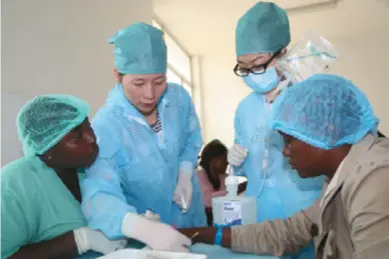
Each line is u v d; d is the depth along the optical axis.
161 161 1.38
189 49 5.18
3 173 1.00
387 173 0.76
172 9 3.90
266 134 1.54
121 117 1.33
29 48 1.86
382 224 0.74
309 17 4.31
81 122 1.04
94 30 2.42
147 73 1.26
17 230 0.94
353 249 0.85
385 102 4.81
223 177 3.09
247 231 1.09
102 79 2.49
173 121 1.49
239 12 4.03
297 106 0.90
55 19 2.06
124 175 1.32
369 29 4.70
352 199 0.79
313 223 1.08
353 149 0.87
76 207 1.08
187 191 1.50
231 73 5.23
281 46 1.51
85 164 1.08
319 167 0.92
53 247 0.96
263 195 1.55
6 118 1.67
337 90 0.89
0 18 1.69
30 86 1.85
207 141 5.28
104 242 1.02
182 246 0.96
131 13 2.94
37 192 1.00
